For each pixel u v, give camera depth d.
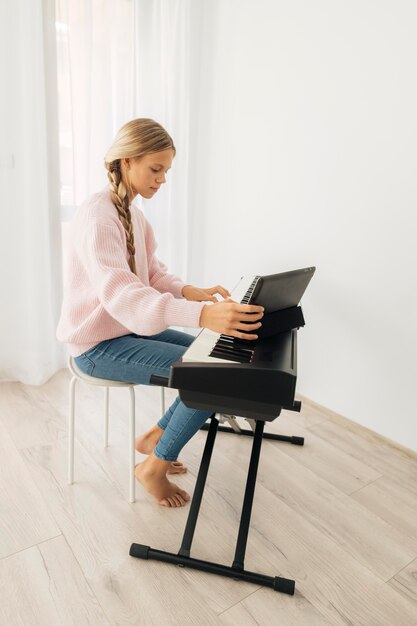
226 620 1.12
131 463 1.46
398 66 1.70
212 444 1.38
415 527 1.49
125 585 1.20
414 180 1.72
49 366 2.37
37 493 1.52
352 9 1.81
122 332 1.42
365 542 1.41
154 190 1.46
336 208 2.00
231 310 1.07
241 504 1.54
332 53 1.90
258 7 2.17
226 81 2.42
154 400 2.22
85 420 2.00
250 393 1.02
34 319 2.24
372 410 2.01
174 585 1.21
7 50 1.97
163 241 2.71
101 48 2.24
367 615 1.16
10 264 2.21
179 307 1.12
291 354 1.13
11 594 1.15
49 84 2.12
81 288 1.41
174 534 1.38
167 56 2.43
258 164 2.32
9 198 2.13
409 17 1.65
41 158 2.12
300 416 2.19
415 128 1.69
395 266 1.84
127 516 1.44
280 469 1.75
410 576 1.29
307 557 1.33
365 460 1.86
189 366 1.03
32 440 1.83
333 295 2.08
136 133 1.33
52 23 2.06
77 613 1.11
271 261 2.35
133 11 2.28
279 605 1.17
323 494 1.62
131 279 1.21
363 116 1.84
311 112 2.03
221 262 2.67
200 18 2.48
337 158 1.96
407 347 1.85
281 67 2.12
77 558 1.27
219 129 2.51
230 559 1.31
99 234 1.26
